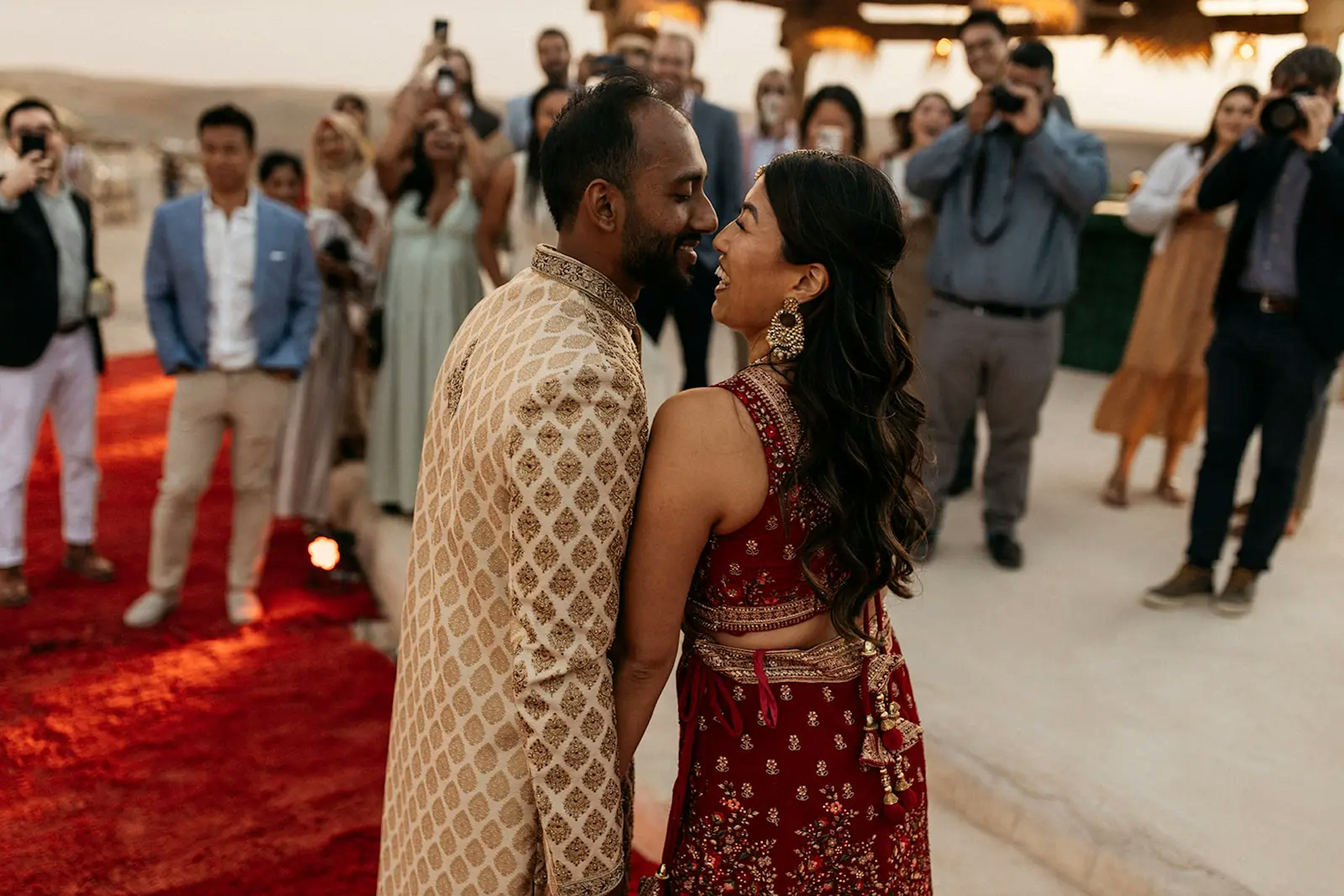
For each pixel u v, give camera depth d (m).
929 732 2.91
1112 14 5.81
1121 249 7.89
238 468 3.98
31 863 2.63
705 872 1.51
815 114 4.76
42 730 3.25
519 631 1.37
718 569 1.47
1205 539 3.85
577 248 1.46
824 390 1.42
